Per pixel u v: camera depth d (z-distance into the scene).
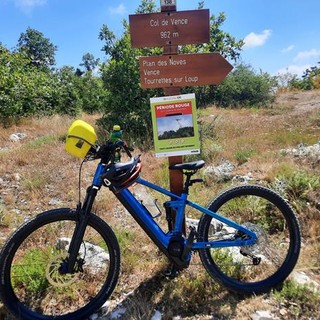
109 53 7.39
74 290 2.32
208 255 2.28
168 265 2.52
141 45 2.44
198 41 2.45
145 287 2.36
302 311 2.07
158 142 2.48
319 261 2.56
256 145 5.54
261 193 2.36
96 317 2.17
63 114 11.57
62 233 2.97
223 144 5.66
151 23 2.42
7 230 3.15
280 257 2.52
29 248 2.76
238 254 2.57
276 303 2.14
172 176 2.56
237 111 11.15
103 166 2.18
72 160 5.14
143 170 4.59
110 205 3.53
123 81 6.82
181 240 2.23
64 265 2.14
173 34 2.43
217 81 2.49
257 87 14.62
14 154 5.35
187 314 2.12
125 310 2.18
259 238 2.36
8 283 2.08
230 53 8.93
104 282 2.32
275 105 12.76
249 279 2.39
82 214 2.14
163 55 2.46
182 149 2.49
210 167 4.37
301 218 3.03
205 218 2.30
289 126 7.32
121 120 6.68
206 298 2.23
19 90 9.84
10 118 8.91
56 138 6.59
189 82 2.49
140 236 2.95
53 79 12.96
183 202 2.27
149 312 2.11
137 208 2.20
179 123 2.47
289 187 3.35
